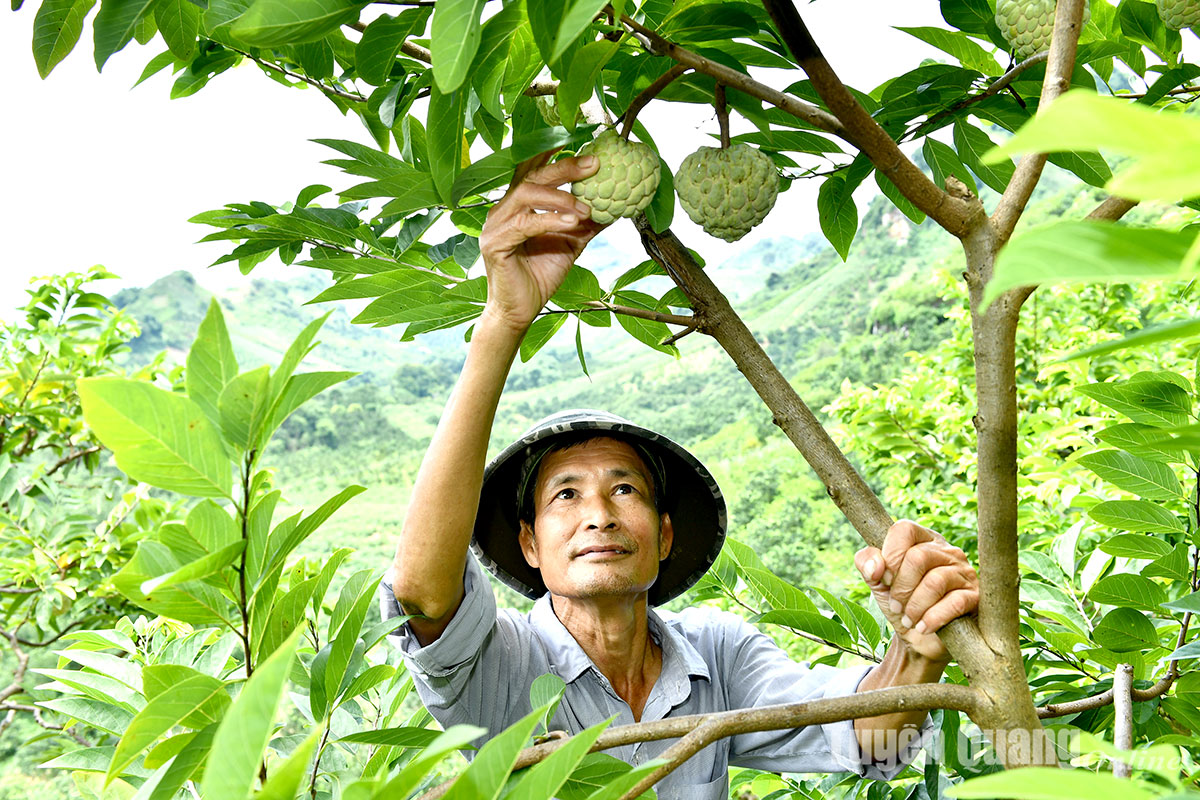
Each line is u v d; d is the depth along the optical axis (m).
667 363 72.44
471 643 1.55
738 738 1.95
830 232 1.62
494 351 1.22
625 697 2.00
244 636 0.92
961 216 1.00
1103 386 1.36
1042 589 1.95
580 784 0.97
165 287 105.50
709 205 1.16
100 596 5.01
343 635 1.09
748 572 1.88
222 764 0.57
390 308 1.35
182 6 1.34
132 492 5.07
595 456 1.96
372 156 1.23
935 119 1.45
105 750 1.49
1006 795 0.46
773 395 1.17
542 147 1.04
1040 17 1.32
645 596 2.02
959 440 6.12
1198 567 1.62
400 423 78.62
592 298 1.33
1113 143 0.30
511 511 2.11
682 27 1.17
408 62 1.44
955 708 1.01
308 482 64.19
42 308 5.71
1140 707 1.46
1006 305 0.99
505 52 1.04
